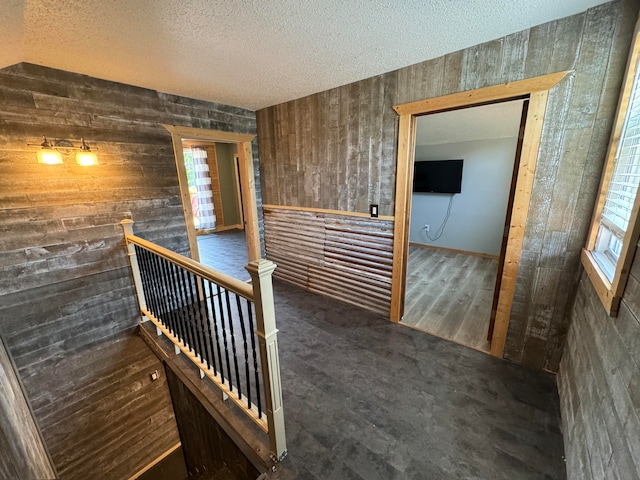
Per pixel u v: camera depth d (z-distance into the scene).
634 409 0.85
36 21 1.40
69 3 1.28
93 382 2.47
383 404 1.76
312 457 1.45
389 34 1.67
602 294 1.20
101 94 2.29
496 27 1.62
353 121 2.60
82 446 2.46
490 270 4.06
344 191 2.85
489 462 1.40
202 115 2.96
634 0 1.36
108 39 1.64
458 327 2.60
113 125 2.38
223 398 1.82
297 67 2.14
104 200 2.39
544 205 1.79
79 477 2.46
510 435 1.54
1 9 1.24
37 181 2.05
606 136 1.54
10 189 1.95
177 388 2.48
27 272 2.07
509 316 2.06
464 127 3.85
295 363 2.16
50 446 2.29
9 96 1.89
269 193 3.61
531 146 1.76
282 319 2.80
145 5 1.33
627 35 1.41
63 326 2.28
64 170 2.16
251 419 1.67
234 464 1.94
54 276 2.20
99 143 2.31
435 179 4.87
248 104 3.15
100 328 2.47
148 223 2.68
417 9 1.43
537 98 1.69
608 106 1.51
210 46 1.77
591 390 1.24
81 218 2.28
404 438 1.54
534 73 1.68
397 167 2.42
